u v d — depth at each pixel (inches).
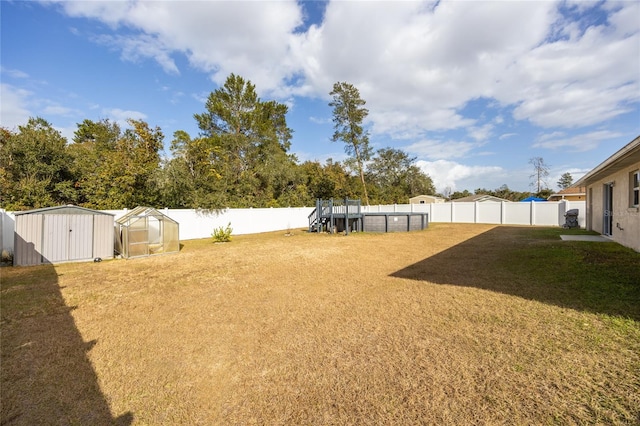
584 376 89.4
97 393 95.0
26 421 82.0
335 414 80.6
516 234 514.0
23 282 250.1
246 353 120.0
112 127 1009.5
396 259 322.0
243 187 853.2
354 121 1211.2
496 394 83.7
